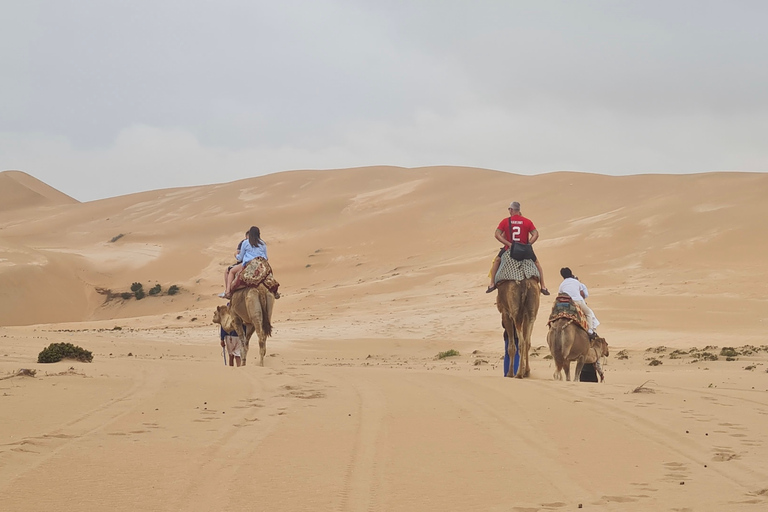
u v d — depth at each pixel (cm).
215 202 15638
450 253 10250
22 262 10119
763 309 4419
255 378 1409
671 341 3512
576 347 1697
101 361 1884
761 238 6725
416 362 2984
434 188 14162
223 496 656
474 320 4834
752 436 911
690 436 909
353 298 7119
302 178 16762
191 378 1375
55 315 9325
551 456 812
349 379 1421
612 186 12362
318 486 690
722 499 660
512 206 1744
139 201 16588
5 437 841
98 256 11681
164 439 860
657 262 6575
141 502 636
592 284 6069
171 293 10238
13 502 625
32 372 1361
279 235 12712
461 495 669
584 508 634
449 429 942
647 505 643
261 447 831
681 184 11669
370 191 14875
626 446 860
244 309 2086
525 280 1683
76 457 770
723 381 1669
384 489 684
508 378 1513
